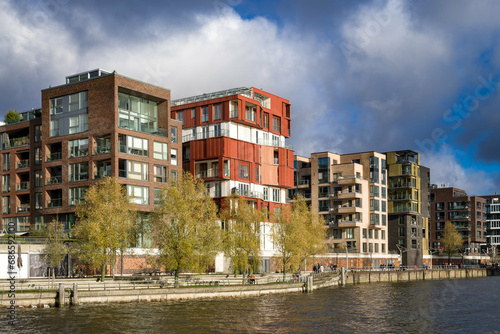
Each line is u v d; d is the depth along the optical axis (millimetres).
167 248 68375
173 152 91750
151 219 73500
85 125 84000
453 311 66375
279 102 116562
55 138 86438
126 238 70625
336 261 126312
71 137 84688
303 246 92875
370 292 88688
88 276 74938
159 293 64438
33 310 55219
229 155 101188
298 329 51219
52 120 87500
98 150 82750
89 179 82188
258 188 108438
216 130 104688
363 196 141250
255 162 107875
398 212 154375
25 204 92312
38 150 90688
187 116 108062
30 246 72250
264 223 97875
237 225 82062
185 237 69312
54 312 54312
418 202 158625
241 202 85812
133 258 81438
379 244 145375
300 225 92688
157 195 86188
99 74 86375
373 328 52938
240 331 49219
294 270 91375
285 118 118000
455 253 188000
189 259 69062
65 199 83938
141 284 68125
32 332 45469
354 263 132250
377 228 144000
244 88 110312
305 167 150750
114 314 54281
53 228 76375
